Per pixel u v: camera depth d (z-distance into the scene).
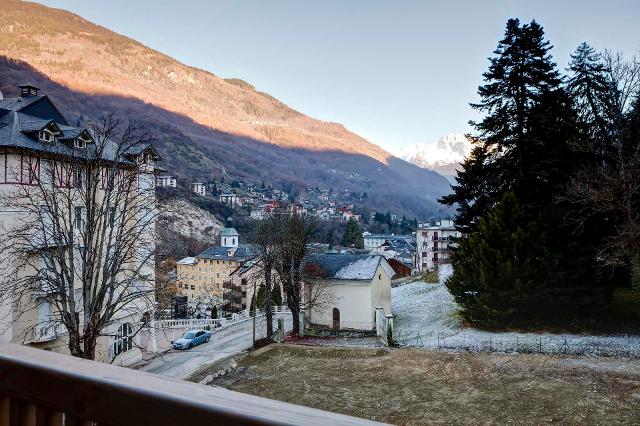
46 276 19.03
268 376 26.20
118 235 18.86
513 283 30.91
